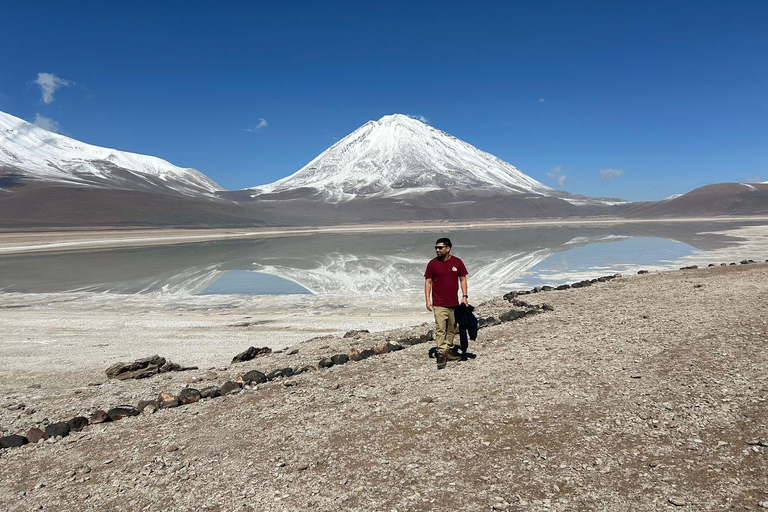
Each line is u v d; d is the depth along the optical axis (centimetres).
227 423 571
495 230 10212
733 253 3769
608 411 509
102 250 5931
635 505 354
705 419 468
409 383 655
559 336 830
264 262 4059
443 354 716
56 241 8162
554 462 420
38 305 2195
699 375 578
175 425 582
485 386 615
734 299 998
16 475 484
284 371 764
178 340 1394
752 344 670
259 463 461
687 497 357
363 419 545
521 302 1191
